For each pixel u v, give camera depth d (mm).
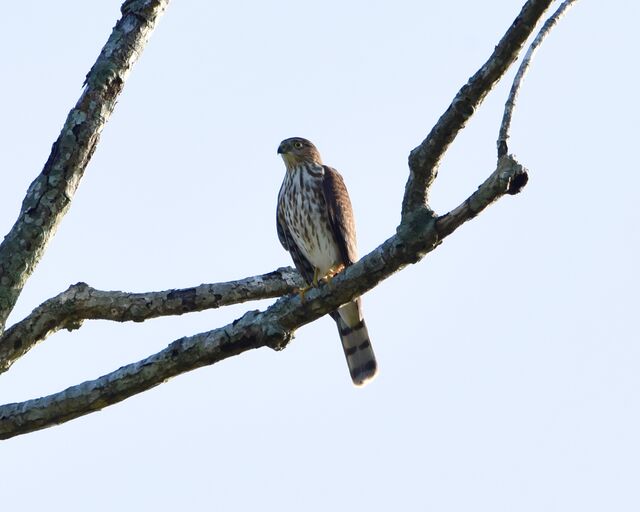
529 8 9109
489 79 9391
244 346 10250
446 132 9539
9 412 10344
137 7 11289
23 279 10820
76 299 11234
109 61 11102
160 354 10297
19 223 10867
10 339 11070
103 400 10305
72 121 11000
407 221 9797
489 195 9352
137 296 11438
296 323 10258
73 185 11008
